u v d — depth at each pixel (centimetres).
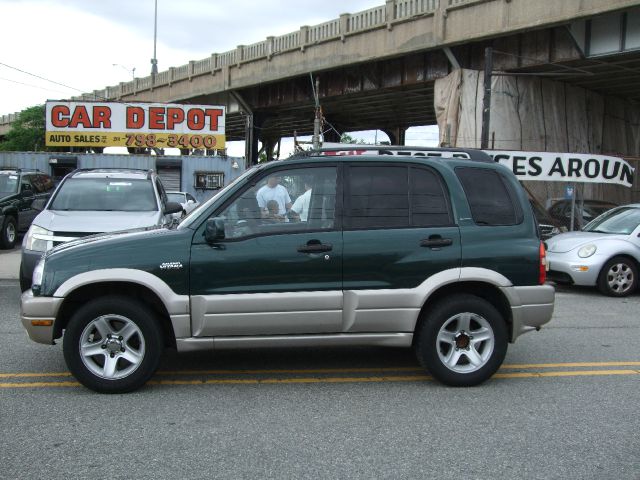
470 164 538
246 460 374
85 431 416
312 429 426
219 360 603
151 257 486
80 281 478
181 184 2444
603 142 2852
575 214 1727
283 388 518
